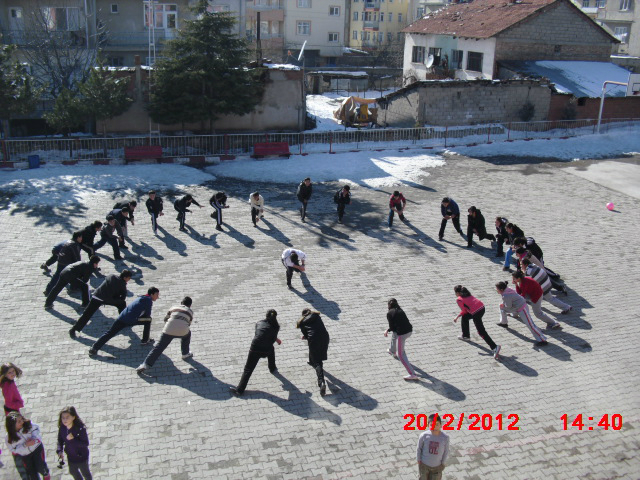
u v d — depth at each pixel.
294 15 60.88
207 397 9.93
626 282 14.92
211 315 12.66
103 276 14.30
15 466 7.86
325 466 8.47
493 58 36.59
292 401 9.91
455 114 32.03
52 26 34.28
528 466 8.65
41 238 16.55
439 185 23.02
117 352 11.16
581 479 8.43
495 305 13.61
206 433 9.05
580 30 38.28
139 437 8.89
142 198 20.41
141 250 16.05
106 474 8.13
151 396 9.88
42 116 26.69
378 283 14.52
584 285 14.70
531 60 37.50
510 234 15.42
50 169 23.27
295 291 13.94
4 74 25.02
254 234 17.55
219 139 26.72
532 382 10.68
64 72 29.47
